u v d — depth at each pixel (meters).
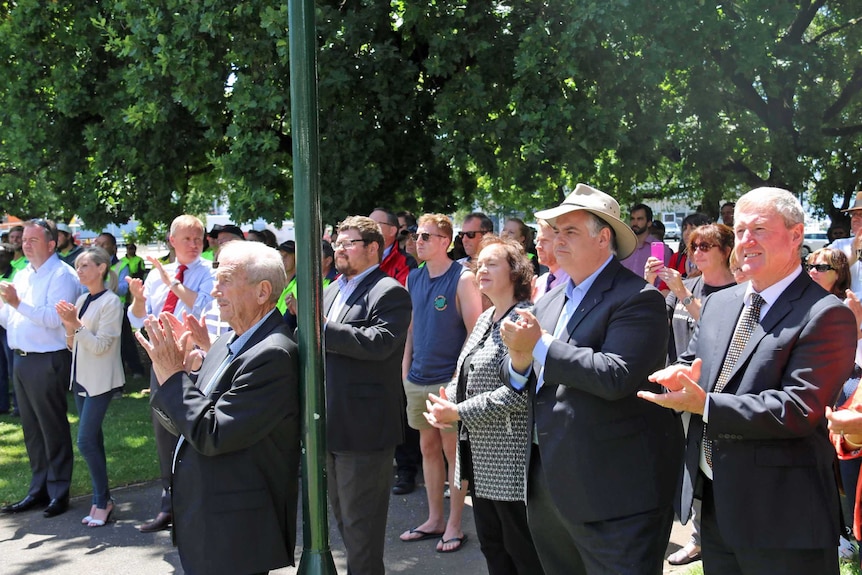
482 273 3.64
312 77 2.77
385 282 4.06
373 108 8.46
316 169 2.81
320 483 2.87
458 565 4.54
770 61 8.84
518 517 3.48
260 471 2.82
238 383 2.75
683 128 10.41
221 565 2.72
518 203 13.81
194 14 7.95
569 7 7.55
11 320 5.69
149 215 9.77
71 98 9.53
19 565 4.75
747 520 2.59
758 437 2.54
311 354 2.84
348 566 3.91
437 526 4.98
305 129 2.77
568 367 2.76
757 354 2.63
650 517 2.83
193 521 2.77
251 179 8.14
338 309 4.19
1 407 9.30
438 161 9.13
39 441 5.79
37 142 10.10
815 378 2.50
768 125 10.98
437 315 4.99
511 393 3.31
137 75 8.51
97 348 5.29
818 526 2.56
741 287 2.92
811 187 13.47
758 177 11.90
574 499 2.84
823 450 2.64
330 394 3.88
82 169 10.38
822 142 10.67
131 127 9.34
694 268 6.29
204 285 5.25
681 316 4.68
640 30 7.82
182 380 2.77
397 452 5.99
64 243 11.09
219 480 2.77
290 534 2.94
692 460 2.80
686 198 14.56
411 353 5.44
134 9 8.46
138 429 8.08
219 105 8.54
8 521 5.54
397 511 5.54
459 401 3.72
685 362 2.98
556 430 2.90
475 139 8.04
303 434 2.86
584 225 2.98
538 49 7.54
